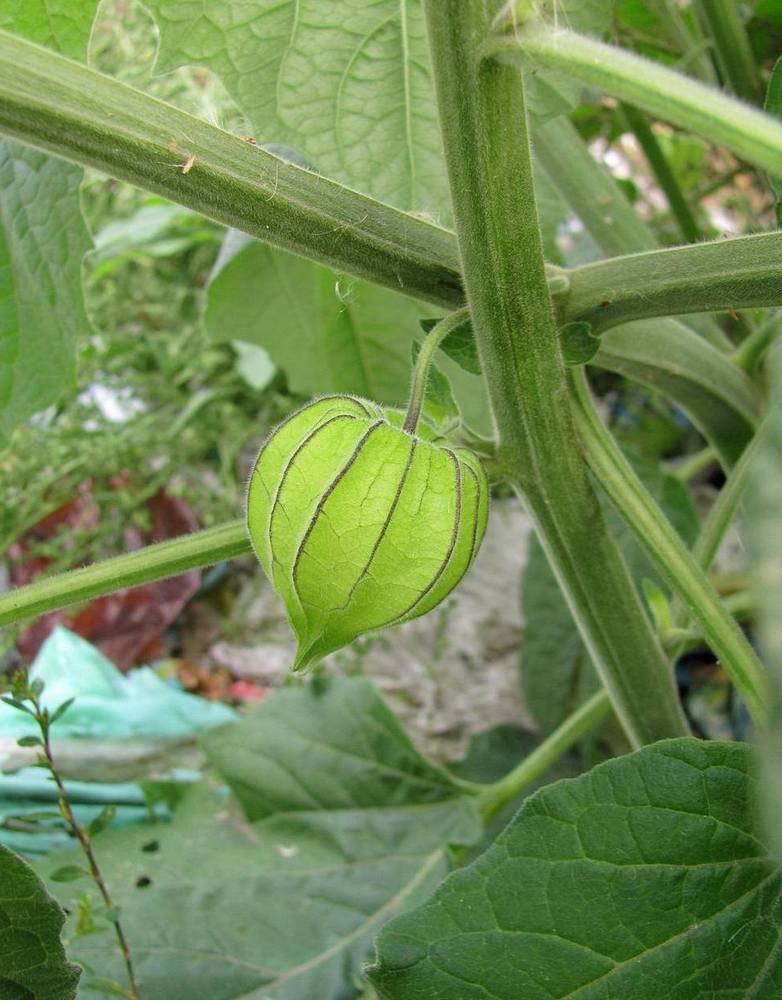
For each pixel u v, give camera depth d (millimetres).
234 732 275
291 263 280
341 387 312
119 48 339
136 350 383
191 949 229
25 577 384
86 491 375
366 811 265
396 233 142
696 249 137
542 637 315
